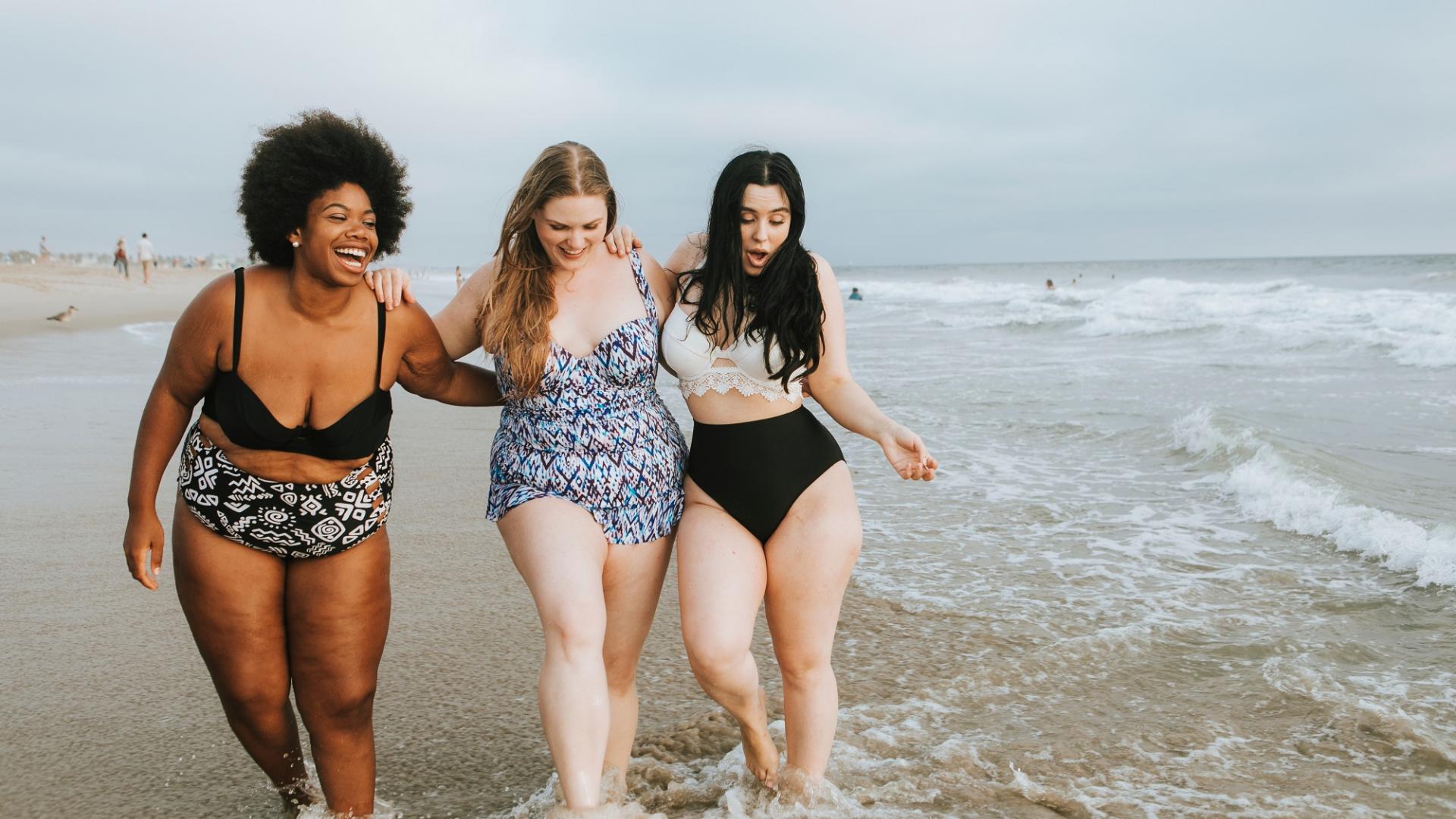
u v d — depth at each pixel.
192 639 4.21
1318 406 10.47
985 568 5.54
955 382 12.98
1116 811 3.04
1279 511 6.47
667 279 3.17
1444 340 15.07
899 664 4.20
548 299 2.85
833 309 3.05
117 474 6.97
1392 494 6.70
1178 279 52.31
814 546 2.87
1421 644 4.46
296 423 2.43
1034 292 41.16
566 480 2.78
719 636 2.70
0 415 9.25
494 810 2.94
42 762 3.18
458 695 3.77
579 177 2.76
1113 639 4.45
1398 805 3.10
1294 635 4.52
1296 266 58.84
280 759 2.75
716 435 3.01
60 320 20.53
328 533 2.49
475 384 3.03
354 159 2.37
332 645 2.59
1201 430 8.41
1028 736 3.54
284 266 2.48
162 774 3.11
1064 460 8.32
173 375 2.41
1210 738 3.55
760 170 2.86
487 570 5.23
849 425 3.11
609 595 2.87
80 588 4.79
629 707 3.02
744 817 2.90
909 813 2.96
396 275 2.57
